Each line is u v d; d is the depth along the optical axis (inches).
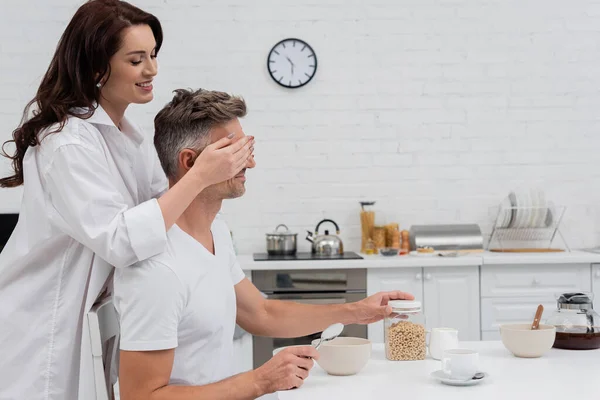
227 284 67.4
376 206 173.5
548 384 62.6
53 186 64.9
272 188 172.9
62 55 67.3
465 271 152.0
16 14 167.2
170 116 66.5
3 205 166.6
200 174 62.3
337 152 173.3
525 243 173.5
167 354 60.1
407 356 74.1
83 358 60.7
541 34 174.4
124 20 67.3
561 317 77.2
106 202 63.4
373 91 173.3
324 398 59.9
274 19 171.9
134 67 68.1
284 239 163.0
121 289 60.9
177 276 60.9
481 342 81.4
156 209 61.1
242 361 125.2
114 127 68.9
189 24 171.0
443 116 174.1
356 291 150.9
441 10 173.2
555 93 174.9
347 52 172.7
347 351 67.3
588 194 174.9
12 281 68.7
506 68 174.4
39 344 67.1
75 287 67.2
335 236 164.6
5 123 167.5
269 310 78.2
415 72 173.3
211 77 171.8
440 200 174.4
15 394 66.4
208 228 67.3
